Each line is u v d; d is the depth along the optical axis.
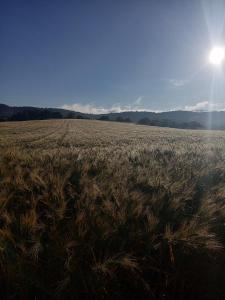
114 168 6.99
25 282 2.88
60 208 4.14
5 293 2.90
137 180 5.83
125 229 3.74
